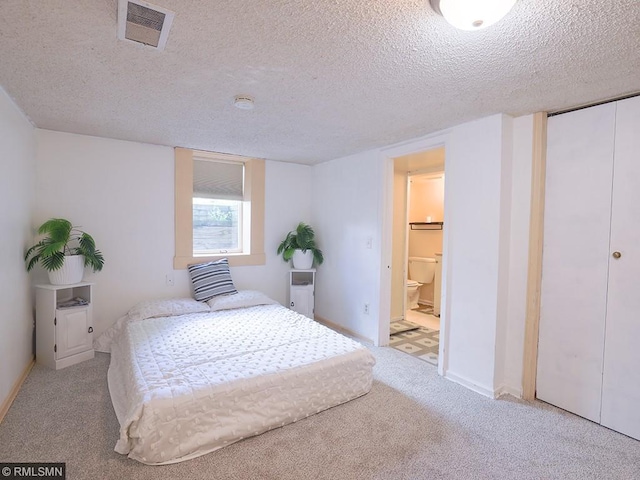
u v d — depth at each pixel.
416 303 5.09
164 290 3.41
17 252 2.30
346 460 1.67
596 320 2.05
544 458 1.72
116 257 3.16
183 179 3.45
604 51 1.46
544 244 2.29
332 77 1.77
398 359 3.02
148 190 3.28
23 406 2.07
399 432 1.91
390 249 3.38
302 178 4.30
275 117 2.43
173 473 1.55
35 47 1.51
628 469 1.65
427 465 1.65
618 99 1.96
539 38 1.36
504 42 1.40
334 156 3.77
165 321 2.87
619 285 1.96
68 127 2.73
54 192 2.85
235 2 1.17
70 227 2.71
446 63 1.59
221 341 2.41
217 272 3.51
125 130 2.80
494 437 1.88
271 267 4.11
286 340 2.46
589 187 2.08
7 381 2.08
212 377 1.85
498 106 2.16
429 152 3.11
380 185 3.31
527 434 1.92
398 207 4.21
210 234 3.86
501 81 1.78
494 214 2.33
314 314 4.37
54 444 1.72
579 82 1.78
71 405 2.08
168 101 2.14
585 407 2.10
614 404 1.97
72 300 2.85
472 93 1.95
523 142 2.33
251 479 1.54
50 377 2.46
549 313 2.27
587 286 2.09
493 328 2.34
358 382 2.29
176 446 1.63
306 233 4.06
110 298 3.14
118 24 1.32
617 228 1.96
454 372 2.61
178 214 3.44
